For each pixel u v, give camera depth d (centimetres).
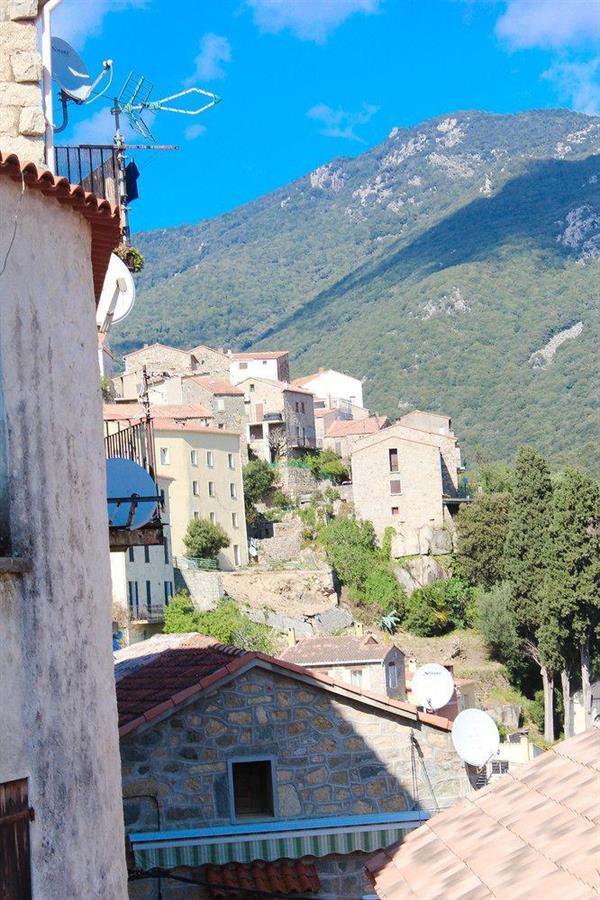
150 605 11206
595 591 10325
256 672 2273
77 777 1182
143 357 17925
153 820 2203
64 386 1247
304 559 13275
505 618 11394
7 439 1165
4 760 1095
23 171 1194
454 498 13950
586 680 10288
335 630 12238
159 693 2308
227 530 13100
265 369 19138
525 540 10919
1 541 1161
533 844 1230
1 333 1176
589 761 1384
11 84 1450
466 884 1216
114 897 1230
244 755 2250
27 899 1107
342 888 2197
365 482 13725
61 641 1184
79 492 1248
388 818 2238
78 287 1293
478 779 2369
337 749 2283
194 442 12925
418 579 12938
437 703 3603
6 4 1454
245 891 2095
